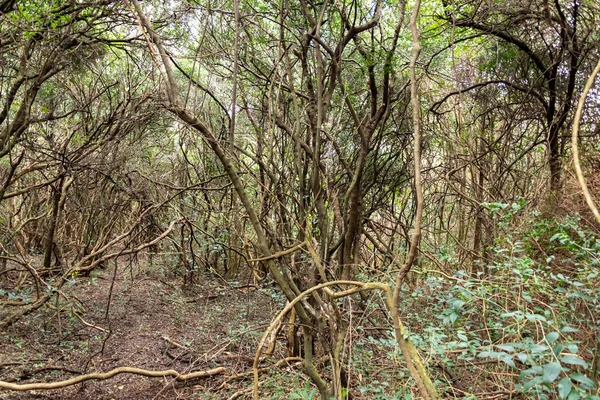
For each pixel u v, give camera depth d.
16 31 4.21
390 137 5.54
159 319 5.41
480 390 2.99
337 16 4.49
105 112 6.17
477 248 6.01
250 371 3.75
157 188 6.52
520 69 5.89
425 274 3.88
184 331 5.04
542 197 5.04
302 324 2.62
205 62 4.27
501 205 3.66
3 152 4.50
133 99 5.38
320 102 3.43
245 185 4.24
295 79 5.02
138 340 4.73
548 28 5.14
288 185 3.71
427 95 6.36
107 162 5.43
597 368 2.22
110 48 5.28
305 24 3.97
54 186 6.48
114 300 5.99
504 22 5.14
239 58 4.54
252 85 4.82
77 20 4.38
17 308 5.10
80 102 5.85
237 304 5.79
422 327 3.55
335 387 2.44
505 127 6.36
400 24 3.90
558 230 3.65
